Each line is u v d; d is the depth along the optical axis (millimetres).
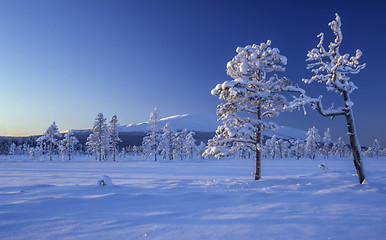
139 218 4680
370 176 11805
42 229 3939
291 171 22547
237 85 12062
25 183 13297
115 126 57531
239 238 3449
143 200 6652
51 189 8914
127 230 3881
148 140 53062
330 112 10586
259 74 13375
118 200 6570
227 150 12453
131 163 43844
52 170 25969
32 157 57406
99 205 5965
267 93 12133
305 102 10383
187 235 3607
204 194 7535
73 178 16625
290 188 8805
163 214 5023
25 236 3600
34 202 6094
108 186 9398
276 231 3754
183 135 68750
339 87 10500
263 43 13125
